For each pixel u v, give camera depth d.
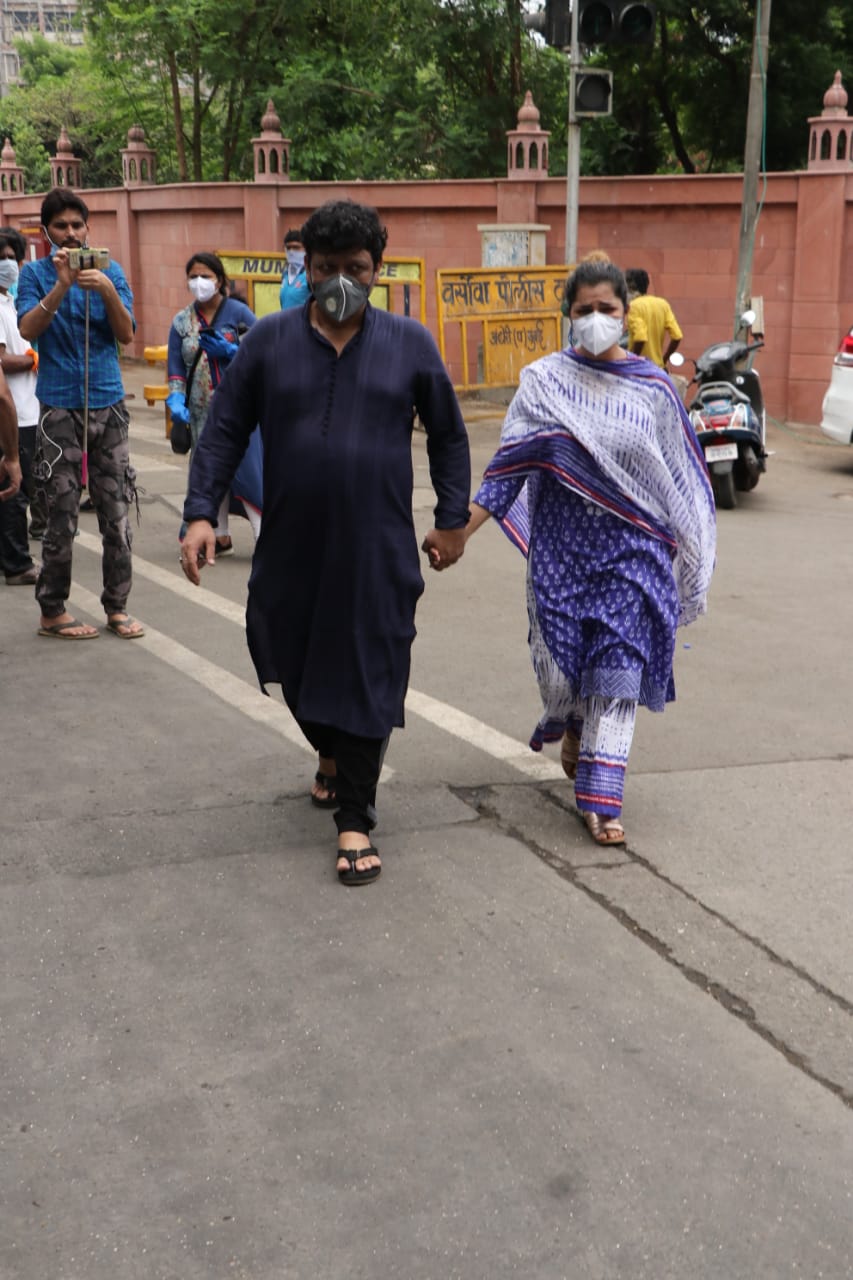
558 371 4.11
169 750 4.91
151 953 3.48
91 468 6.28
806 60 18.97
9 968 3.40
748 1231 2.50
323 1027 3.15
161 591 7.32
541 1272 2.40
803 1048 3.09
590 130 21.36
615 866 4.00
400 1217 2.53
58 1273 2.39
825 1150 2.73
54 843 4.11
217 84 23.94
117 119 28.38
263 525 3.90
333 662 3.85
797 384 15.26
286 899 3.77
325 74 22.64
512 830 4.24
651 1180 2.64
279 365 3.79
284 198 18.38
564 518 4.16
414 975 3.38
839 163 14.58
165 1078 2.96
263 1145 2.73
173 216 19.94
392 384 3.78
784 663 6.15
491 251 16.08
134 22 23.00
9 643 6.29
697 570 4.25
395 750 4.92
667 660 4.22
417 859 4.02
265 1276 2.38
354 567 3.79
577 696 4.22
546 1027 3.15
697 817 4.38
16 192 25.19
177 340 7.76
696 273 15.77
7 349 7.71
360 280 3.74
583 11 12.09
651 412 4.06
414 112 21.50
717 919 3.69
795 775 4.75
